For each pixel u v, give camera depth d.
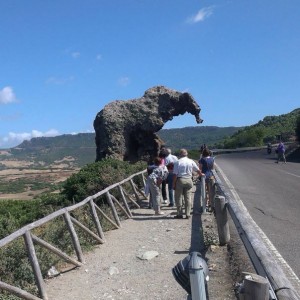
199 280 3.38
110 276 7.32
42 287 6.48
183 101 29.41
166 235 9.95
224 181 20.83
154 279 7.02
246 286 3.31
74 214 11.21
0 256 7.60
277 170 28.31
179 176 11.80
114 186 12.45
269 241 8.63
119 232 10.60
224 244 8.34
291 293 3.26
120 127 28.53
